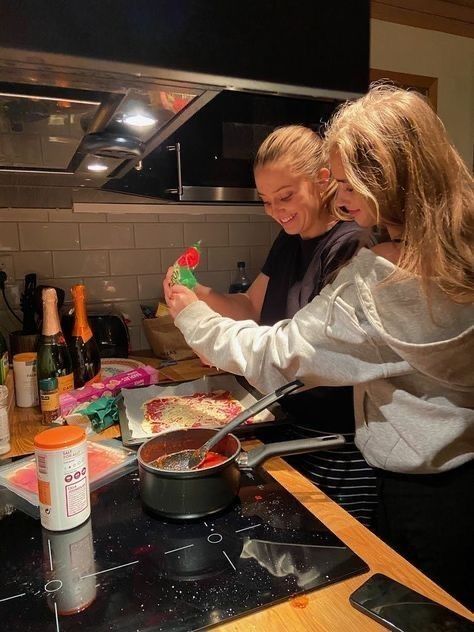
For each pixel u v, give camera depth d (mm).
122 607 587
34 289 1725
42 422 1203
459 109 2178
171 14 487
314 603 593
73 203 1690
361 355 796
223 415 1182
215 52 509
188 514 755
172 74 510
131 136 890
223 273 2154
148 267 2021
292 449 842
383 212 774
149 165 1493
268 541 711
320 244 1227
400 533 926
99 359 1500
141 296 2027
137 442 1038
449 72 2121
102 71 508
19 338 1620
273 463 973
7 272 1824
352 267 792
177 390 1361
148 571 651
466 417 813
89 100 667
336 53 556
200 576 638
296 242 1393
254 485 875
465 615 577
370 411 892
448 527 865
